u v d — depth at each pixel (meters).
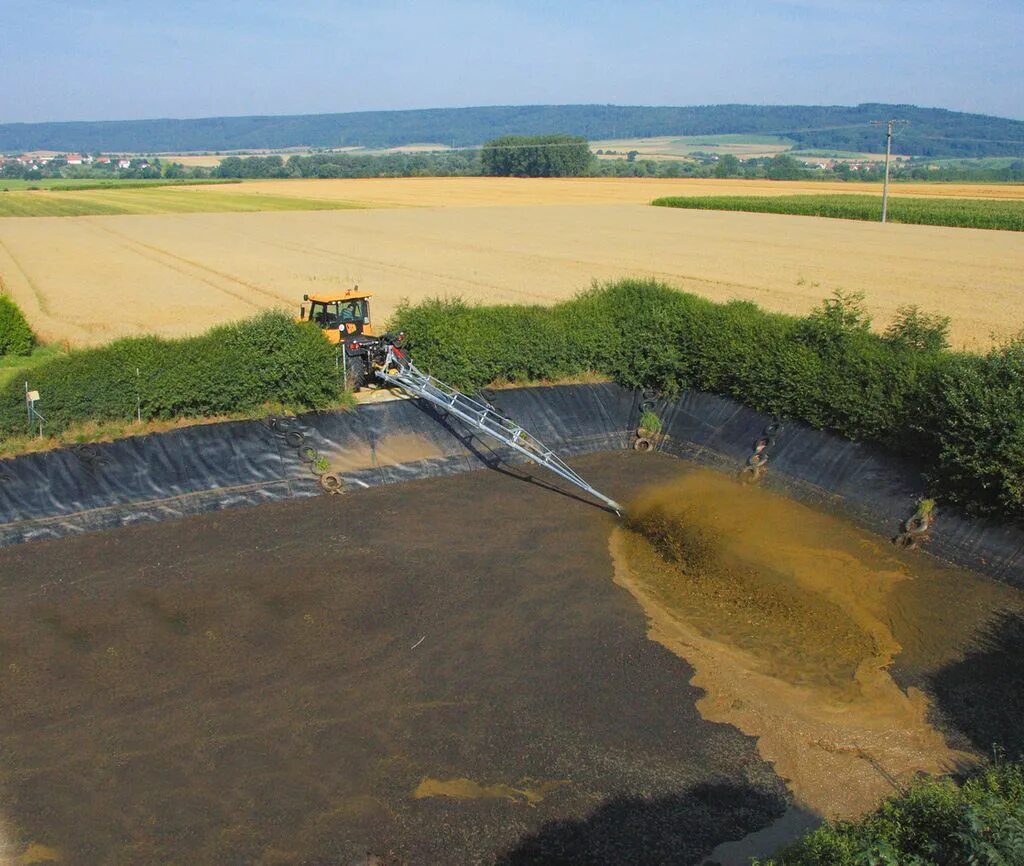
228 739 13.41
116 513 20.28
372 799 12.32
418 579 18.12
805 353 24.06
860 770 13.05
